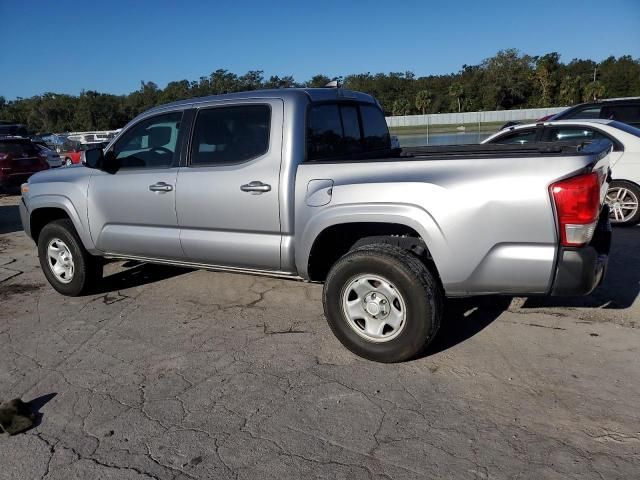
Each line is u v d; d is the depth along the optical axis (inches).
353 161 147.2
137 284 227.1
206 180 169.0
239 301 201.6
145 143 188.4
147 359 157.2
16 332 182.2
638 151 283.9
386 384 136.4
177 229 180.2
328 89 175.3
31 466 111.9
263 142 161.0
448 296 140.8
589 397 126.1
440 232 133.3
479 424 118.0
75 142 1199.6
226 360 154.2
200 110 174.7
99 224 197.5
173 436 119.6
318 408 127.4
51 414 130.9
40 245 214.7
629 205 289.6
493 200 128.2
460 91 2439.7
